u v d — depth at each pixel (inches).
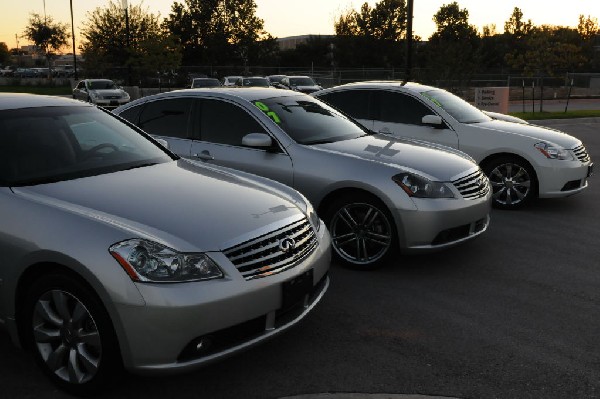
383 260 196.4
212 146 224.8
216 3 2785.4
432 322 161.0
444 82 1026.7
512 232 252.4
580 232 252.4
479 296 180.1
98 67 1684.3
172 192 137.6
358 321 161.5
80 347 119.3
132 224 119.8
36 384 127.9
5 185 134.1
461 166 205.5
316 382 129.6
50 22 2497.5
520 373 133.6
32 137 151.7
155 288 111.0
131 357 112.8
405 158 203.0
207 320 113.6
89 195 131.7
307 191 204.4
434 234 189.0
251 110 220.8
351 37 2741.1
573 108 1040.8
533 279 195.0
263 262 124.5
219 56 2701.8
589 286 188.9
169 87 1583.4
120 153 161.3
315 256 138.7
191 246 117.1
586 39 3129.9
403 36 2792.8
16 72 2974.9
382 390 126.0
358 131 235.8
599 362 139.2
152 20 1797.5
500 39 3169.3
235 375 132.5
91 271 111.6
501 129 295.0
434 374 133.0
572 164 283.0
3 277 125.2
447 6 2898.6
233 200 136.8
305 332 154.5
